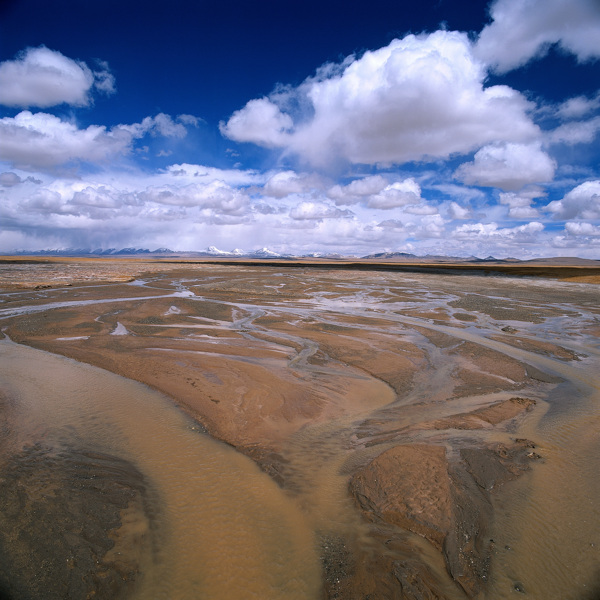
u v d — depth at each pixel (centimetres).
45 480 627
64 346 1455
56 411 904
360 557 485
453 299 2989
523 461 696
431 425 846
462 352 1445
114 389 1042
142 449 745
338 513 567
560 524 541
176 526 540
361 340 1617
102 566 464
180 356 1336
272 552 497
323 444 766
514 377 1173
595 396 1023
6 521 526
